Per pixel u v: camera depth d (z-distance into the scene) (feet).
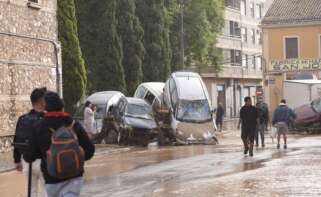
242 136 90.17
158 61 177.88
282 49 215.10
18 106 98.27
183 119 128.26
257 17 324.80
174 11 205.46
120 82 160.66
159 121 130.41
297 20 212.84
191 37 213.05
